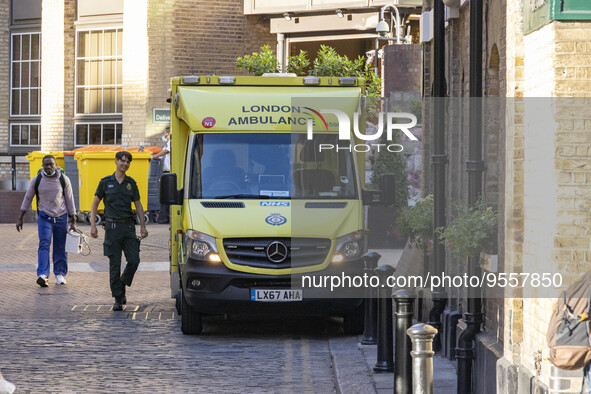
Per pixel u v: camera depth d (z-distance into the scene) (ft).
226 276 78.84
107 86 206.28
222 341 79.87
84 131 208.74
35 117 225.15
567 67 44.65
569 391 45.21
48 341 78.43
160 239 155.43
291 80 87.30
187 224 80.89
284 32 193.06
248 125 84.02
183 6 197.67
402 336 55.77
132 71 198.08
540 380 47.09
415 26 187.42
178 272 90.48
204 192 82.58
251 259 79.15
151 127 198.08
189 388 62.39
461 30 76.84
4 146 228.63
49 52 210.59
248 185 82.58
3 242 153.69
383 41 185.16
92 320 88.84
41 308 95.09
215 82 87.51
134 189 94.94
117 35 205.26
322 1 186.09
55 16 210.18
